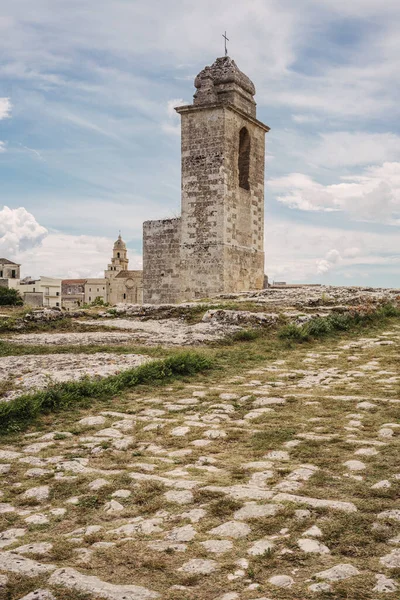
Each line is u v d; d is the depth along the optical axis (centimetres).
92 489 668
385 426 848
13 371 1364
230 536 530
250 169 3531
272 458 741
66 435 893
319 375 1292
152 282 3553
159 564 482
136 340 1836
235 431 871
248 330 1867
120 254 15362
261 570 466
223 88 3378
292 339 1762
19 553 514
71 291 14562
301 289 3016
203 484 652
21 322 2206
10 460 787
